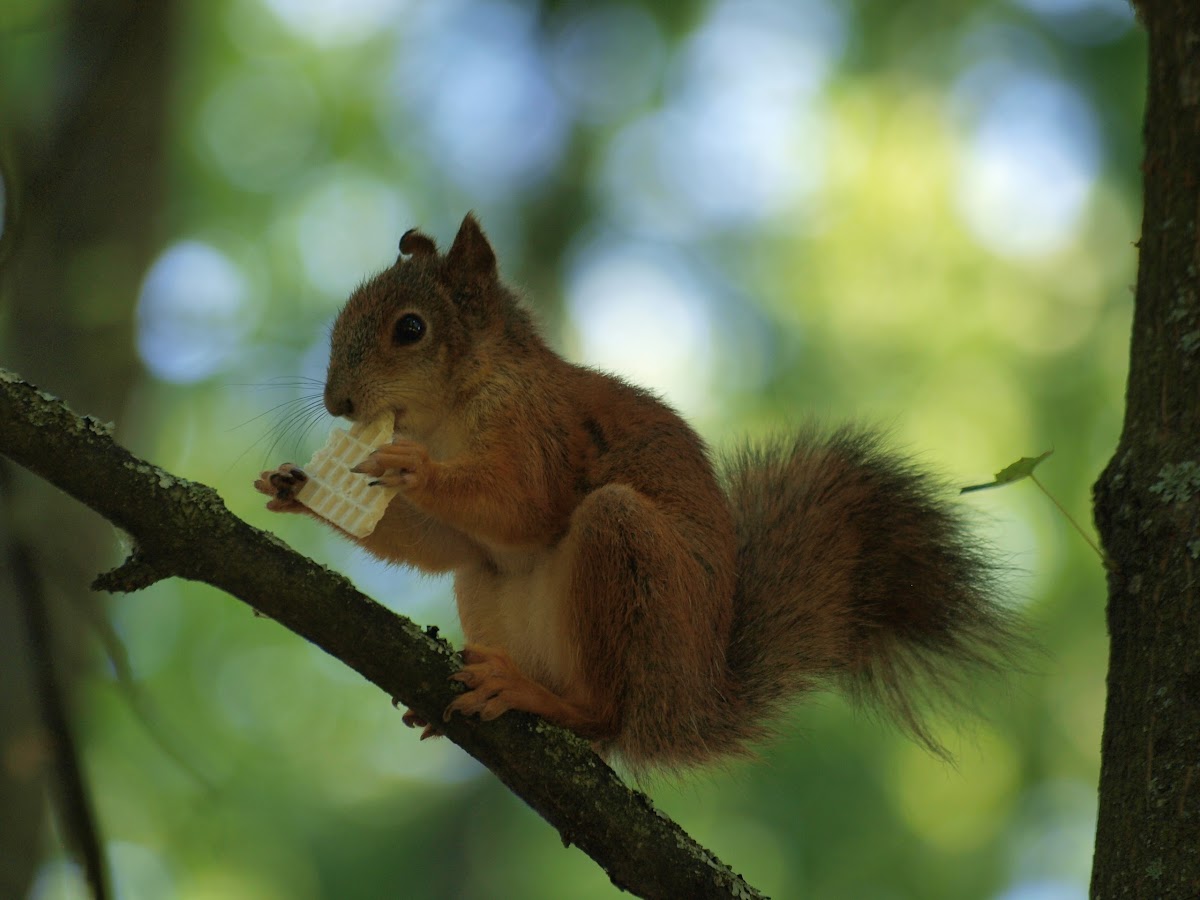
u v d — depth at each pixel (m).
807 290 17.75
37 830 10.15
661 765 7.52
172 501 5.71
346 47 19.14
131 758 13.00
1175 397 5.74
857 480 8.84
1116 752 5.46
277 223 18.03
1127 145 16.53
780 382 16.97
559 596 7.57
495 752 6.31
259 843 15.57
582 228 18.30
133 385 12.20
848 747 14.39
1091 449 15.91
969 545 8.61
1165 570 5.52
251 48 18.62
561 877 16.30
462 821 16.95
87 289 11.53
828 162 18.39
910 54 18.03
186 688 15.84
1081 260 16.89
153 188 12.58
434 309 8.34
